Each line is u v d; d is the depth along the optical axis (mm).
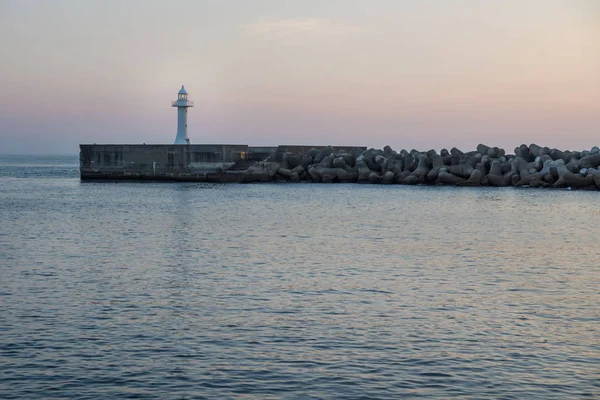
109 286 20547
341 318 17016
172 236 32781
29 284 20719
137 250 28016
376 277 22281
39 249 28203
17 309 17594
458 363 13867
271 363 13797
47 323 16328
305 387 12656
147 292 19750
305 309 17859
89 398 12164
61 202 53562
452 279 22047
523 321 16875
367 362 13883
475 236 33438
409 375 13234
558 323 16703
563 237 33219
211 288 20375
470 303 18656
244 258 26000
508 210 47375
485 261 25656
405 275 22688
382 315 17312
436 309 17969
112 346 14703
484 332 15906
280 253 27344
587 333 15906
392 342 15117
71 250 27938
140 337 15328
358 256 26688
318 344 14961
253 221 39969
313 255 26859
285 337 15414
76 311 17469
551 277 22484
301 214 44438
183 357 14086
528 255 27219
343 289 20359
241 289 20250
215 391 12477
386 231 35344
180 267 23922
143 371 13344
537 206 50188
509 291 20234
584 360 14094
